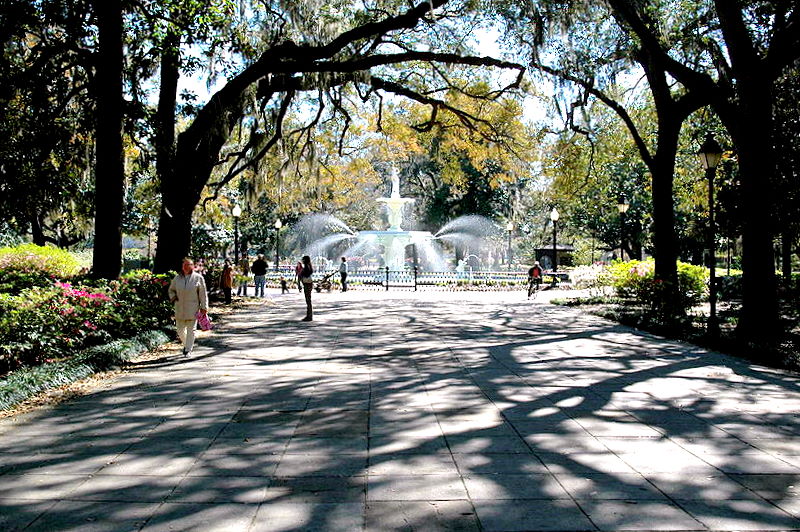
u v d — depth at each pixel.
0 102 13.72
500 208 52.53
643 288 18.84
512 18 17.73
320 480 4.56
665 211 18.84
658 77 18.42
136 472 4.73
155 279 13.95
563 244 64.38
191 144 17.11
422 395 7.55
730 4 12.48
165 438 5.66
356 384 8.22
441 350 11.51
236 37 16.41
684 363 10.11
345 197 44.22
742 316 12.65
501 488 4.41
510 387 8.06
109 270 12.92
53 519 3.87
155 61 16.06
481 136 25.80
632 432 5.91
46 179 14.84
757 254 12.46
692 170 30.17
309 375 8.85
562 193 26.23
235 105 18.81
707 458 5.13
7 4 12.17
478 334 14.12
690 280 23.86
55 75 14.37
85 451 5.27
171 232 17.19
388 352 11.22
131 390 7.76
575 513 3.98
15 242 36.31
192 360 10.15
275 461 5.00
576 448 5.38
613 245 46.38
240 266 27.69
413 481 4.55
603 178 39.72
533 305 23.20
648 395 7.62
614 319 17.36
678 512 4.01
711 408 6.93
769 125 12.56
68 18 13.16
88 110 14.61
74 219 22.92
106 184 12.90
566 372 9.22
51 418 6.36
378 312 19.80
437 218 53.06
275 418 6.40
